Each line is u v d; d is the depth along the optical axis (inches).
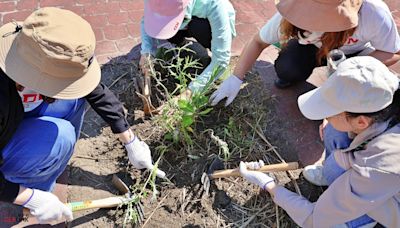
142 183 87.1
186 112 86.4
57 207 74.6
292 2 78.4
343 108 66.0
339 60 78.3
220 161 90.2
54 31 59.9
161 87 102.3
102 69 107.3
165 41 101.3
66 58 59.8
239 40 117.3
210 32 97.7
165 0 81.8
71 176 88.4
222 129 96.4
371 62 65.0
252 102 101.7
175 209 84.6
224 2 91.9
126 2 125.6
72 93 64.0
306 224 77.4
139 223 82.5
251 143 93.5
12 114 65.0
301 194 87.7
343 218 73.5
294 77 99.8
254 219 84.4
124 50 112.4
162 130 94.7
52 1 124.0
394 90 64.6
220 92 95.6
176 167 90.1
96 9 122.8
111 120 79.4
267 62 111.3
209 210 84.7
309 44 93.6
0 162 68.6
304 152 94.5
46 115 77.6
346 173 71.4
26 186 79.2
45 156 73.7
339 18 75.7
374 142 67.6
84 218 82.4
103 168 90.0
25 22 61.5
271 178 84.0
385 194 67.7
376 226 81.0
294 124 99.0
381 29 83.4
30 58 60.9
